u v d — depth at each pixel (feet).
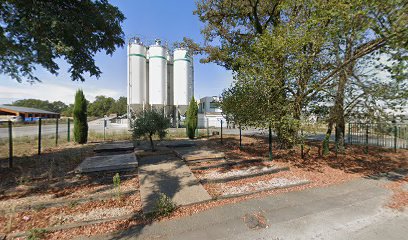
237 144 32.99
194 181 15.47
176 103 79.82
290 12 23.09
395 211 11.50
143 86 75.31
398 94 16.66
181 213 11.31
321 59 19.95
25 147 28.99
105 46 21.01
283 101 19.51
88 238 9.01
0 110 124.36
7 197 12.35
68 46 16.25
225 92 25.22
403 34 12.29
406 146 31.12
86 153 24.63
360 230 9.62
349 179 17.10
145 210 11.03
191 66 83.20
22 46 14.35
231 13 32.30
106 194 12.80
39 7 14.39
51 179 15.53
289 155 24.54
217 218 10.76
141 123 24.49
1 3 13.41
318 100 21.63
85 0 16.93
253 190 14.28
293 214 11.16
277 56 17.24
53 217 10.43
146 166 19.16
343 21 14.65
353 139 36.19
